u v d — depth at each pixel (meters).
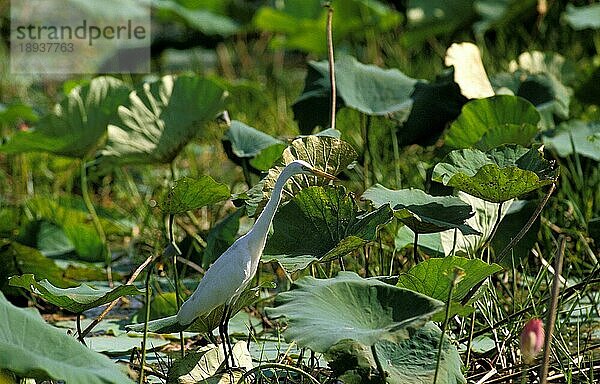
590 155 23.80
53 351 21.61
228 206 25.97
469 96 23.73
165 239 24.05
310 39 37.81
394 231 23.70
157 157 23.78
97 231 24.30
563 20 37.16
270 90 40.34
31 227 24.61
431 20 38.00
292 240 22.23
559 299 22.56
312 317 21.64
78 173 30.53
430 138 23.86
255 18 38.84
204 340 22.88
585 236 23.70
